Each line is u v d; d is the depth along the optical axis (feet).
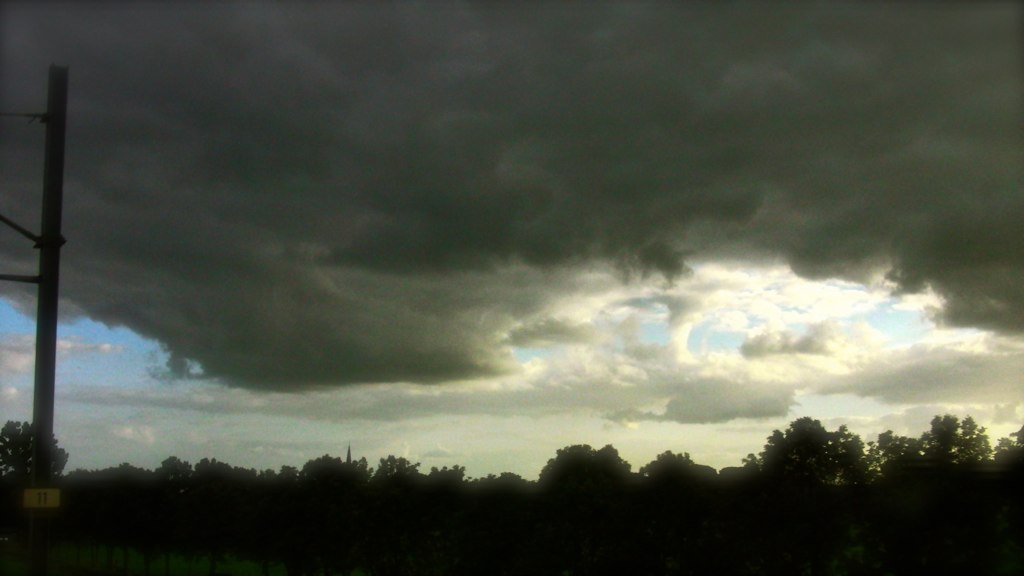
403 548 175.83
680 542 140.56
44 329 49.37
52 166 49.90
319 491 203.51
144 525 289.53
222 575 272.51
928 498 112.78
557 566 143.02
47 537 48.96
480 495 160.56
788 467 148.15
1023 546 106.42
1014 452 120.88
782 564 129.29
